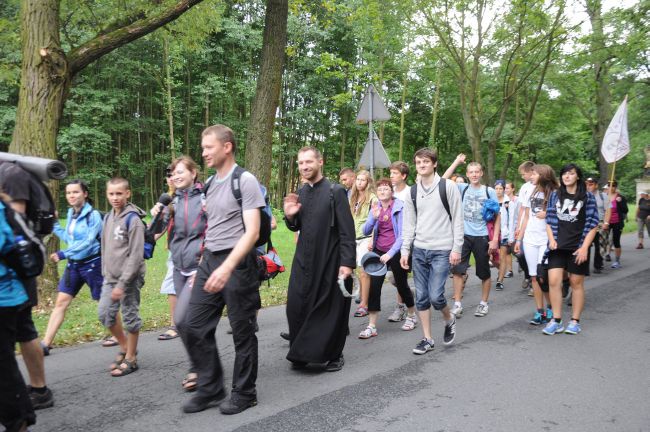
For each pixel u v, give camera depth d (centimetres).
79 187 460
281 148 2902
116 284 427
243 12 2886
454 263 481
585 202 546
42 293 689
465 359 472
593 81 1873
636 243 1473
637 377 420
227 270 322
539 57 1720
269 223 359
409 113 3111
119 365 436
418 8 1489
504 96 1789
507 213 845
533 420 340
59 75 698
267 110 868
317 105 2947
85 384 409
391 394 387
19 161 312
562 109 2300
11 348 288
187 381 397
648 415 346
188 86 2792
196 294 355
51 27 693
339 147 3238
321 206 436
